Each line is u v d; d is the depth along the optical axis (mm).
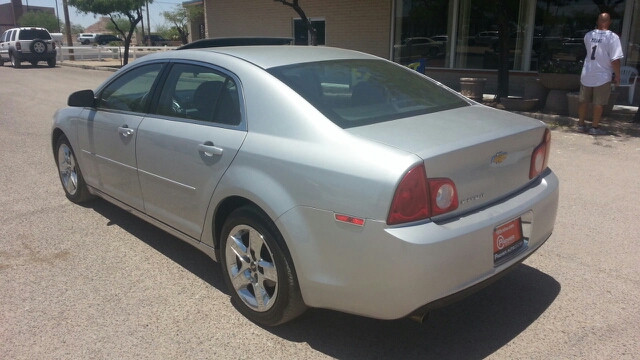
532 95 11086
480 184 2885
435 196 2633
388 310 2668
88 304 3572
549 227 3359
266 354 3041
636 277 3898
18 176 6629
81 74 23109
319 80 3389
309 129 2951
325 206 2738
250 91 3309
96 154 4699
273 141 3053
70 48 30672
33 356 3021
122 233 4781
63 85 18250
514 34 13914
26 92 16188
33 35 27688
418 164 2566
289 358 3004
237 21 20031
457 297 2756
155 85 4062
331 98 3223
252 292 3383
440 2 15008
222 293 3738
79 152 5016
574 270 4016
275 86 3215
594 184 6102
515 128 3156
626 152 7586
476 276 2789
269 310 3180
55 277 3951
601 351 3037
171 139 3701
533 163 3307
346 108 3152
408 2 15617
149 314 3455
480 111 3582
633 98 11859
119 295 3693
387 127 2973
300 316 3438
